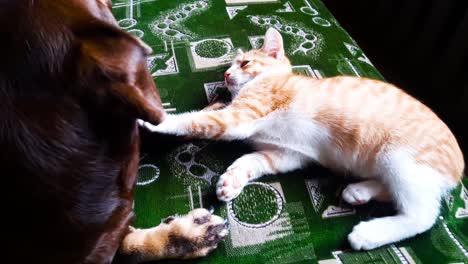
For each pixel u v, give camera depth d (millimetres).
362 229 989
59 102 557
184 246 911
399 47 1993
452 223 1044
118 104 571
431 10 1739
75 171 590
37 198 565
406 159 1030
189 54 1543
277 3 1846
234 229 1007
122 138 669
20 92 533
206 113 1191
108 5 726
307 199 1093
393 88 1174
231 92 1362
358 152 1115
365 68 1523
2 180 535
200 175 1134
